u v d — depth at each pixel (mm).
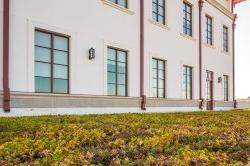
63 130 5973
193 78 19859
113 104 13312
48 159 3729
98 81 12609
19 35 9906
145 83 15297
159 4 16812
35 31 10523
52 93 10719
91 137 5277
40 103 10406
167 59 17047
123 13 14055
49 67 10898
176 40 17984
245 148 4699
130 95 14305
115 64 13758
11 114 9516
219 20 23922
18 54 9852
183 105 18531
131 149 4328
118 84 13891
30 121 7449
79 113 11688
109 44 13227
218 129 6656
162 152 4301
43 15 10641
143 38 15156
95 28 12602
